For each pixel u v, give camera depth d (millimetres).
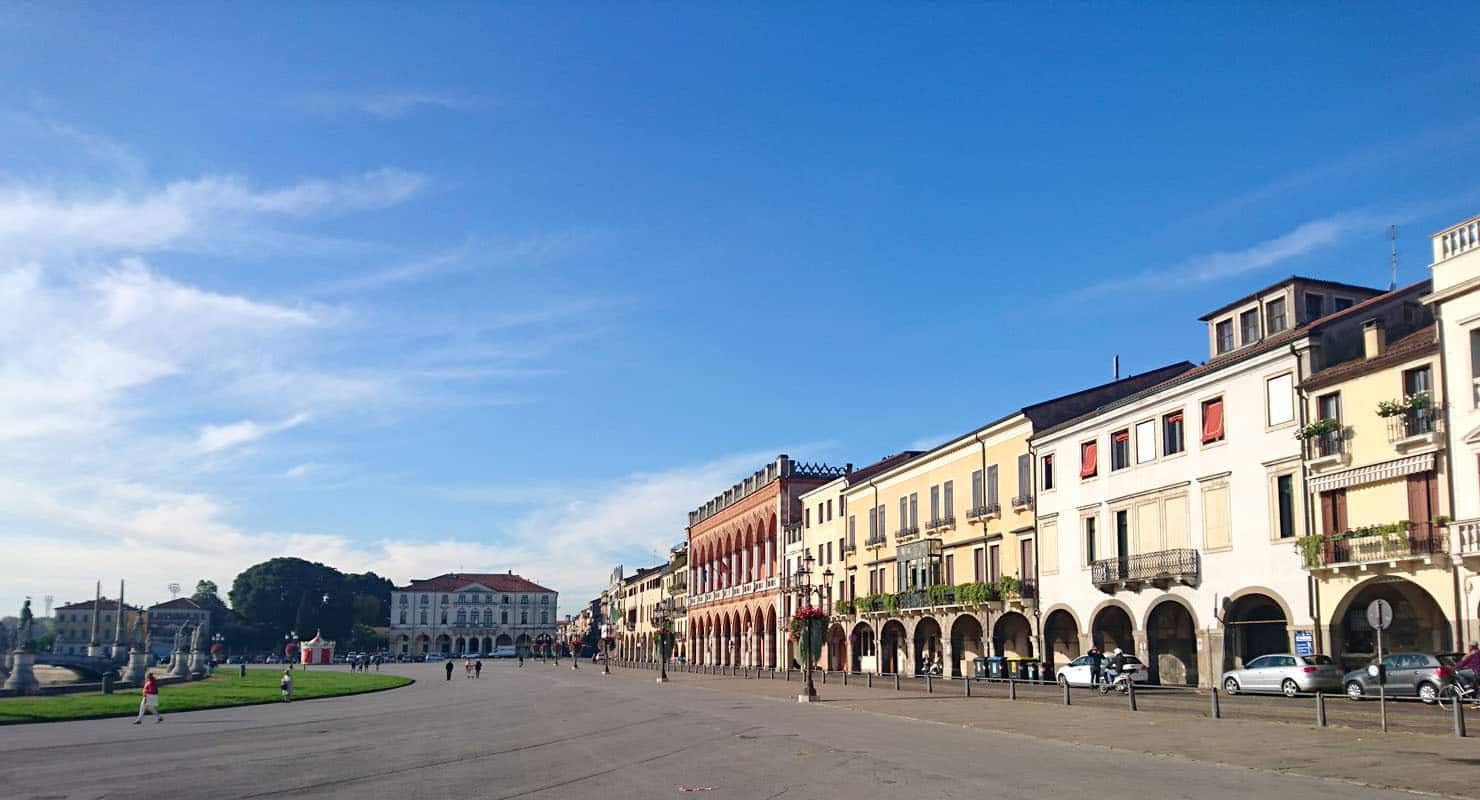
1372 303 39406
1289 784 17500
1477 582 31719
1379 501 35500
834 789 17984
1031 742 25875
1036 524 55125
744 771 20906
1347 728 25297
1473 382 32438
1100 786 17609
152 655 118188
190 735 33906
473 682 85062
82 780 21734
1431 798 15844
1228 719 29250
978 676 58500
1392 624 36156
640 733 31031
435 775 21656
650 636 155375
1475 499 32094
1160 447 46000
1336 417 37281
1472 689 28781
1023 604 55438
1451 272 33500
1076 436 52188
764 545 100812
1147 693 41875
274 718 42625
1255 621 40406
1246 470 40969
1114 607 49094
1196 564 43281
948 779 18906
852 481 79562
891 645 73312
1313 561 36875
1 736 33938
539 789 19062
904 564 70188
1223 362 42250
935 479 66875
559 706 47594
